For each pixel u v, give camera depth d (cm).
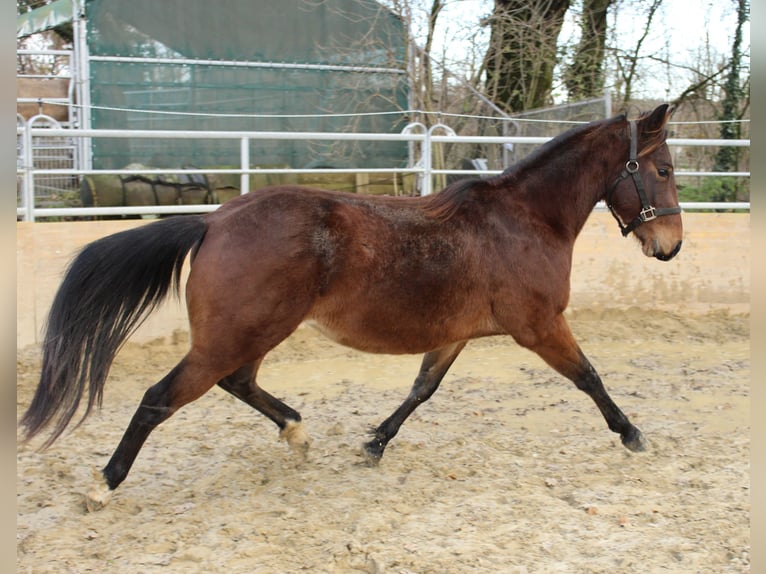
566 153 437
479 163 988
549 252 422
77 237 652
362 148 1049
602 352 705
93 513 373
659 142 439
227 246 369
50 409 359
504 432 500
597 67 1290
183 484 416
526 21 1201
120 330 370
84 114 938
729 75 1305
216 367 370
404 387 603
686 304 822
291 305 372
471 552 331
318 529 359
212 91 997
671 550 336
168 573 320
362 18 1038
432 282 392
